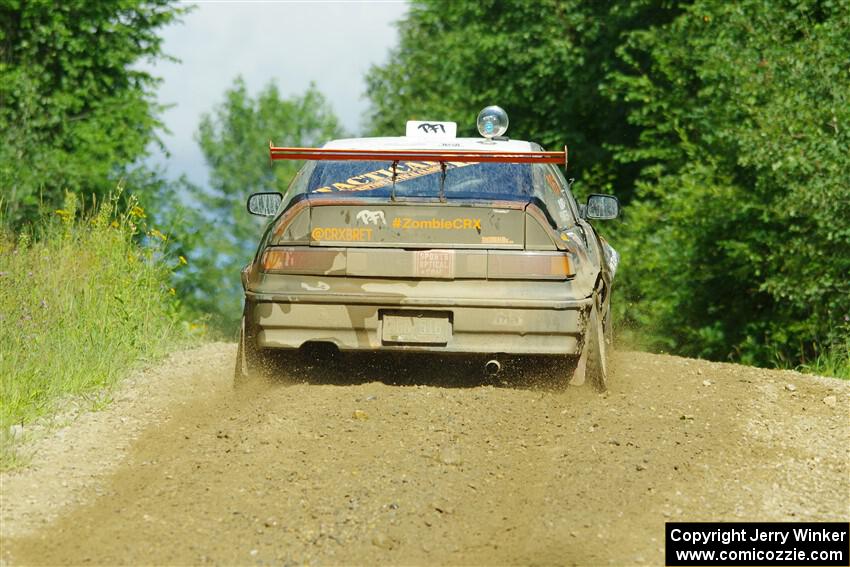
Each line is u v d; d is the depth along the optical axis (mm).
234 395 21750
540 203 20469
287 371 22188
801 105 43969
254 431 18812
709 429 19891
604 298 23828
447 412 19812
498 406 20312
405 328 20094
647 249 58406
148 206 78562
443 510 15625
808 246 43969
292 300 20125
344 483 16516
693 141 66625
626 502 16109
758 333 53156
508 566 13945
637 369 24453
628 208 64062
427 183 21031
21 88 73500
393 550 14406
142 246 31859
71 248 29906
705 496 16641
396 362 23078
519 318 19922
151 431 19922
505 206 20031
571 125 76688
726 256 53000
